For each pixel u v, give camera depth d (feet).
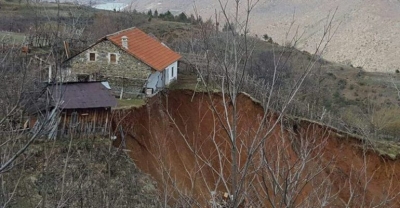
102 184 35.70
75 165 45.42
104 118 77.61
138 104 95.25
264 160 17.90
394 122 105.60
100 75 107.34
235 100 17.30
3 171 17.39
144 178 68.90
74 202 29.22
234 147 16.87
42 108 22.89
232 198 17.21
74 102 74.95
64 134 70.49
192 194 23.18
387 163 86.84
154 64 107.76
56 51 21.06
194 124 97.35
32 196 43.21
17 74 21.21
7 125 21.31
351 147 86.33
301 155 20.61
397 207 41.75
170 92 107.55
